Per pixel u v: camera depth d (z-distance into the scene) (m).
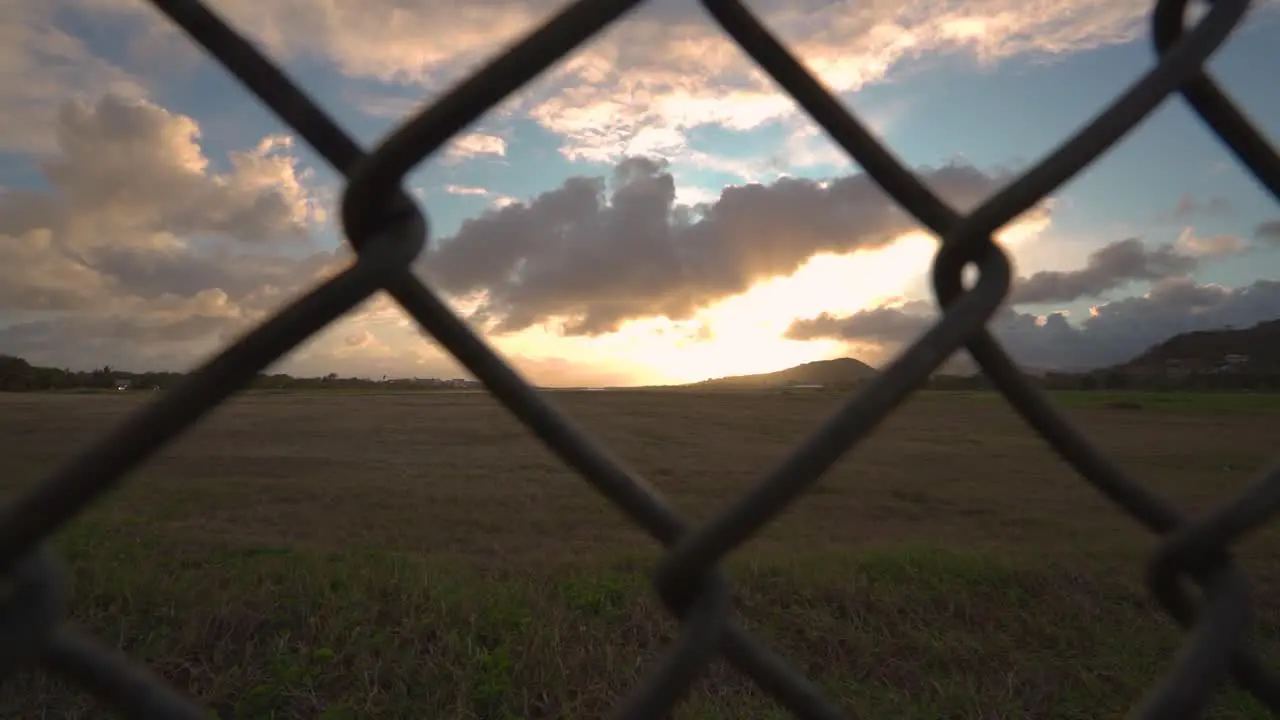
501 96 0.59
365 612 5.33
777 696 0.71
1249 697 4.69
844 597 6.14
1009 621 6.09
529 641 5.05
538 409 0.68
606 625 5.48
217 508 10.76
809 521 10.91
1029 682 5.14
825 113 0.79
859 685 5.01
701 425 28.73
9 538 0.49
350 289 0.60
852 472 16.20
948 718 4.62
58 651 0.52
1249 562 7.84
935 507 12.16
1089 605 6.35
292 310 0.58
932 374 0.71
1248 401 42.84
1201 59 0.80
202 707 4.36
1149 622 6.13
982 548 8.31
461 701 4.45
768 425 28.81
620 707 0.66
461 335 0.66
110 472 0.51
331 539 8.80
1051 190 0.76
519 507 11.04
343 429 24.27
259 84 0.64
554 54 0.60
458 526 9.77
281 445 20.02
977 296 0.73
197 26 0.63
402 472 14.88
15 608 0.49
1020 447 21.83
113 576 5.68
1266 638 5.83
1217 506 0.79
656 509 0.69
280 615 5.19
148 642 4.88
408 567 6.31
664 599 0.69
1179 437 25.50
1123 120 0.78
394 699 4.48
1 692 4.20
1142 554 7.93
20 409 28.30
